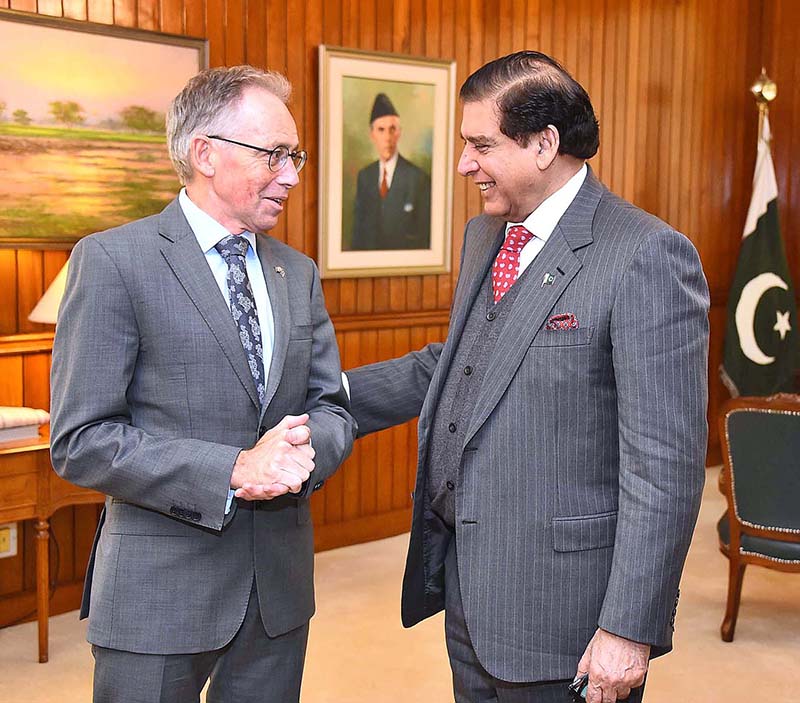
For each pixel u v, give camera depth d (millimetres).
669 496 1815
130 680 1938
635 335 1839
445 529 2225
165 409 1937
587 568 1934
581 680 1896
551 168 1979
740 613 4379
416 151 5160
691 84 6645
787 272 6770
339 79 4805
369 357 5141
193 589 1943
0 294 3945
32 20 3846
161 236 1967
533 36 5625
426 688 3596
